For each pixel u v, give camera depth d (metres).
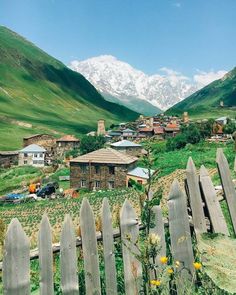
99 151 71.25
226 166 5.23
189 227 4.83
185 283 4.39
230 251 3.35
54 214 48.06
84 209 4.36
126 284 4.47
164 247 4.65
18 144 177.50
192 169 5.04
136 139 162.62
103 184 68.50
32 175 103.62
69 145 148.00
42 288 4.05
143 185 4.40
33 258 4.11
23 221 44.28
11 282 3.90
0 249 4.59
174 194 4.83
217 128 105.06
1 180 99.88
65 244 4.20
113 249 4.45
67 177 84.38
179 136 93.81
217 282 3.24
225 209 7.09
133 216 4.57
